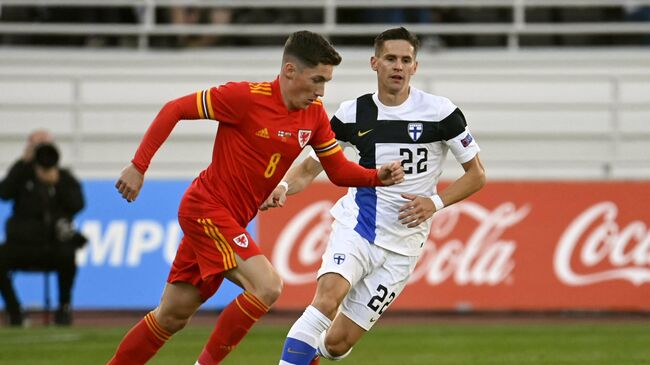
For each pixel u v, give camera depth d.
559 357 35.69
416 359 35.09
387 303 26.38
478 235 50.53
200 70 62.31
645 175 58.81
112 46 65.94
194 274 23.78
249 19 65.25
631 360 34.84
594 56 63.34
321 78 22.77
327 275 25.38
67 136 59.75
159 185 51.97
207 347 23.19
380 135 26.31
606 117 60.34
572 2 62.97
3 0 63.00
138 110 60.34
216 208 23.16
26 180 46.62
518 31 62.88
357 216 26.09
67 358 35.34
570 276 50.56
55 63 62.28
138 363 24.31
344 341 26.53
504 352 37.06
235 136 23.25
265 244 50.34
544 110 60.31
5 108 59.72
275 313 51.91
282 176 23.91
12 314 46.97
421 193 26.44
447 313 52.16
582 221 50.97
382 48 25.98
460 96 61.22
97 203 51.56
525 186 51.09
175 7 65.00
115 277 50.88
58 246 46.41
